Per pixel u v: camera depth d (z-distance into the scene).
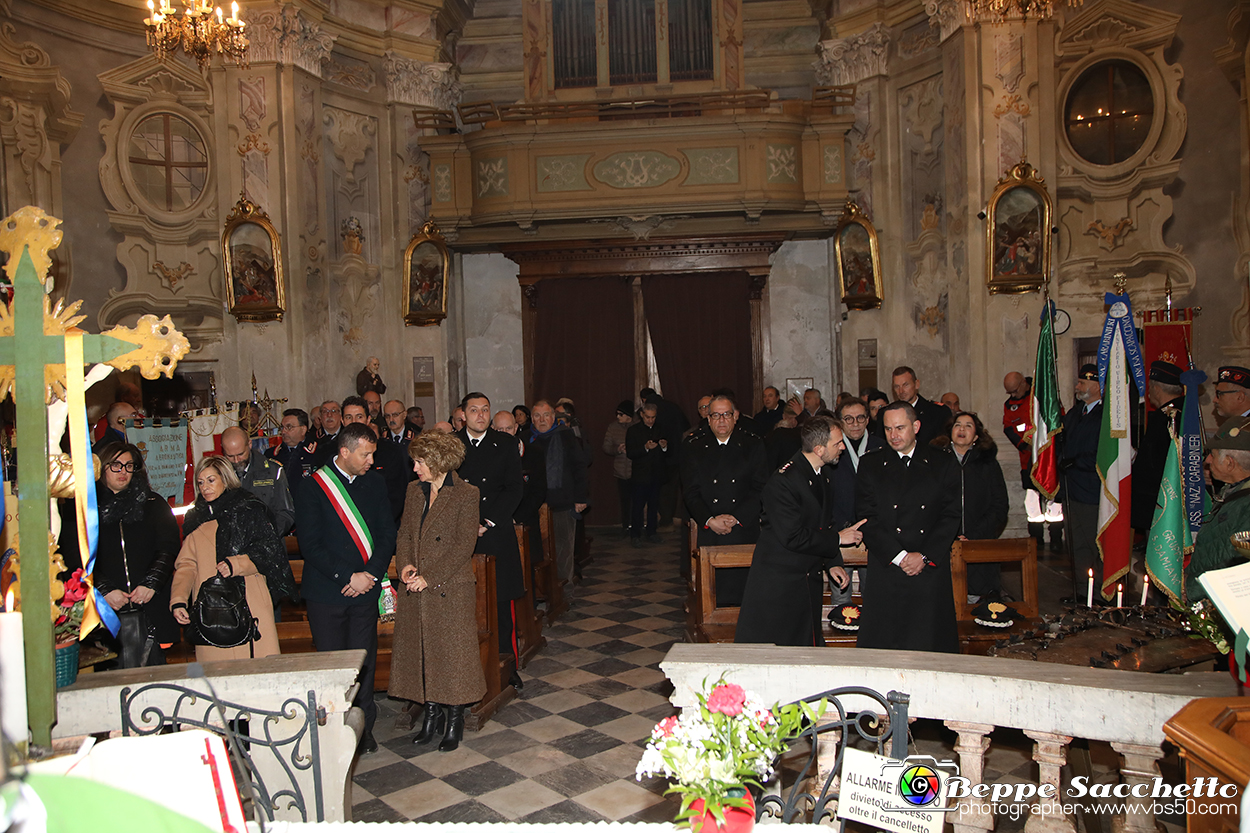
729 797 2.11
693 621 6.11
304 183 10.80
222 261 10.51
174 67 10.41
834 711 2.88
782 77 12.93
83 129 9.83
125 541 4.39
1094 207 9.84
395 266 12.16
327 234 11.30
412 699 4.55
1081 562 6.46
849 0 11.66
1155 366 6.19
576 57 12.39
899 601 4.00
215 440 6.90
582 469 8.23
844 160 11.53
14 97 9.04
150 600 4.45
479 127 13.09
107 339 2.79
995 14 8.42
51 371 2.77
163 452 6.62
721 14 12.24
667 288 12.88
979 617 4.67
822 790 2.60
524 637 6.04
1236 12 8.64
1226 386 5.35
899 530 4.01
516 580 5.61
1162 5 9.27
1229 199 8.86
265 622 4.20
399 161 12.14
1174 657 3.44
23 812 1.12
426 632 4.52
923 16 10.81
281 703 3.15
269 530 4.22
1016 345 9.75
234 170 10.49
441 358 12.30
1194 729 2.00
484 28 13.17
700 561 5.35
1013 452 9.60
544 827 2.26
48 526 2.75
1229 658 2.59
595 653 6.27
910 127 11.19
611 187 11.41
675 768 2.11
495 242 12.52
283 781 3.17
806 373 13.07
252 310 10.41
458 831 2.27
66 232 9.66
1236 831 1.86
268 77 10.47
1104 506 5.29
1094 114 9.82
